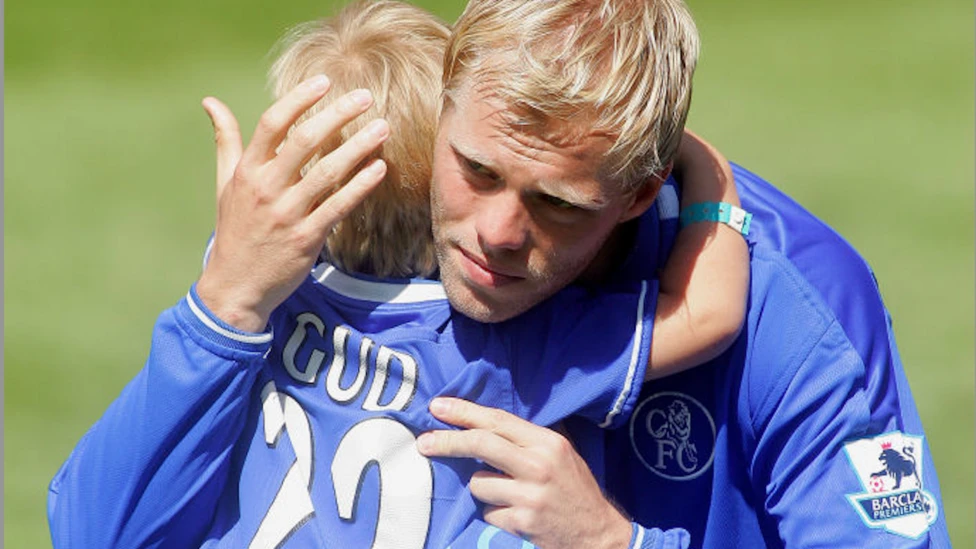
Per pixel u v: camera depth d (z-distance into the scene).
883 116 39.66
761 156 36.38
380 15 9.45
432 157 8.84
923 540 9.09
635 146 7.98
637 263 9.47
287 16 50.41
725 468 9.41
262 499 8.99
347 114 8.38
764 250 9.43
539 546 8.86
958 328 25.75
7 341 26.00
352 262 9.30
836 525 9.06
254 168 8.48
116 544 8.91
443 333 9.12
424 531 8.91
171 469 8.80
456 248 8.36
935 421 21.84
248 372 8.78
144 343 26.00
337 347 9.12
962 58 45.06
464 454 8.87
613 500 9.50
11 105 42.59
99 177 36.06
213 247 9.02
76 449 9.26
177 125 40.19
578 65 7.78
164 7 51.78
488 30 7.95
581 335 9.08
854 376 9.10
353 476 8.92
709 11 51.75
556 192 7.94
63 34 49.00
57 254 30.78
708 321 8.98
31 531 19.34
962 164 35.44
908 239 30.50
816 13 51.03
